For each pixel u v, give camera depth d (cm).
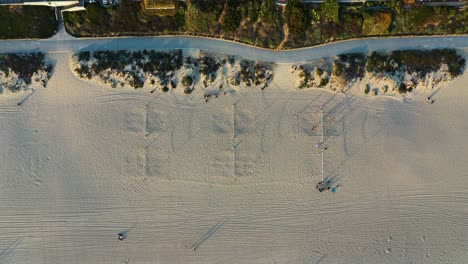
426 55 2498
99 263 2520
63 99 2502
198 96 2520
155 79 2489
